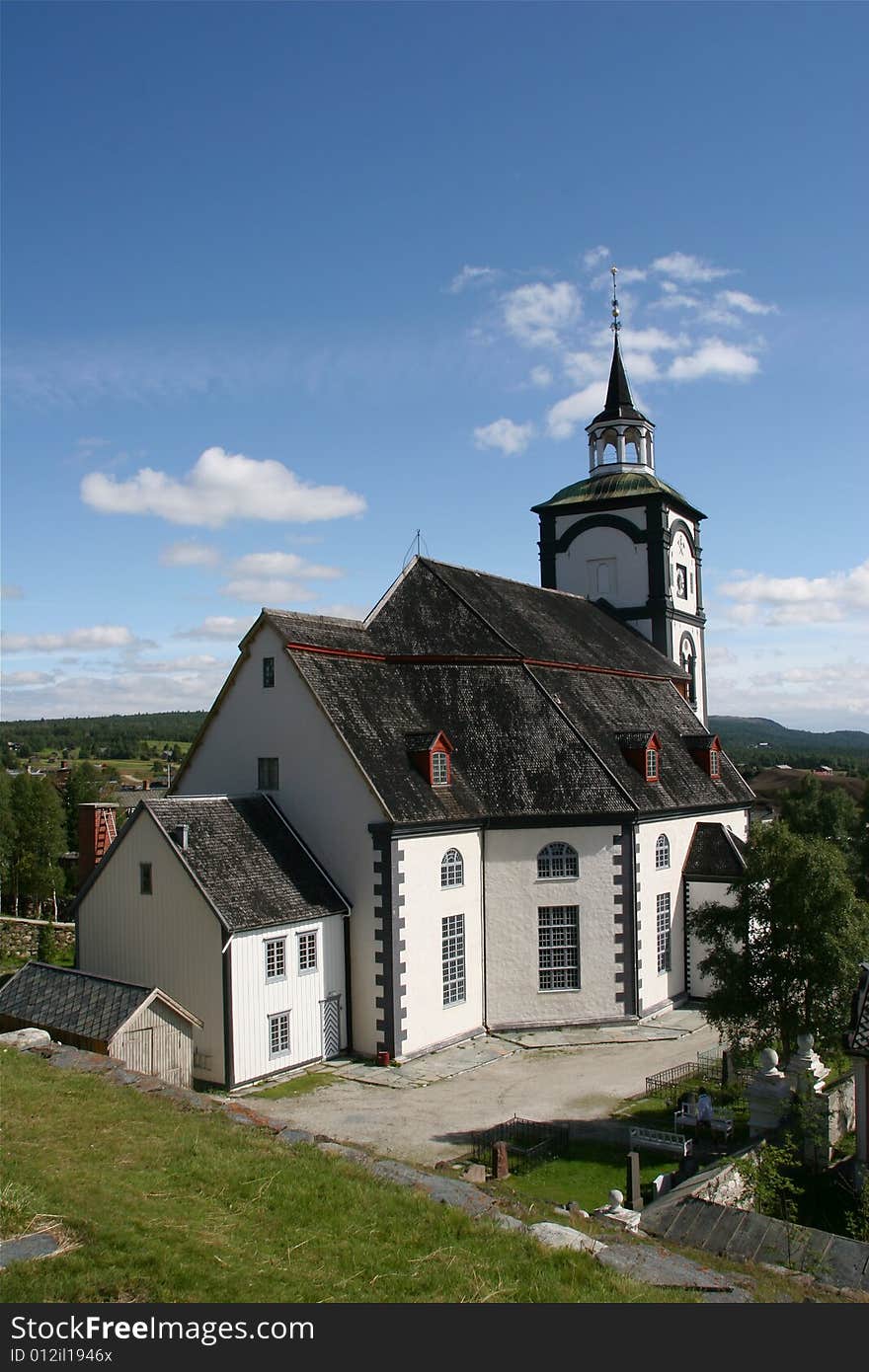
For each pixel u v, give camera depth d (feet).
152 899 113.80
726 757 181.88
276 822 126.31
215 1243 40.50
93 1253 37.96
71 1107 56.18
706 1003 102.32
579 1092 110.93
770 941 98.02
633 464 217.56
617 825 138.92
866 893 168.55
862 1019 83.71
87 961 119.44
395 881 120.47
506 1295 39.09
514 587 178.91
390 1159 54.95
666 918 150.20
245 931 109.09
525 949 135.03
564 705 148.87
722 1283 45.44
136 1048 101.04
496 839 134.31
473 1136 96.84
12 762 655.76
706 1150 92.84
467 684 143.02
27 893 266.98
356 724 127.44
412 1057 121.39
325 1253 41.14
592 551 211.00
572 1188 85.97
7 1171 45.42
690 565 221.46
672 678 193.88
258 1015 110.83
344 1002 122.31
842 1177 83.41
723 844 156.46
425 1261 41.27
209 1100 61.57
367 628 145.18
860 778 511.81
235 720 133.59
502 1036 131.85
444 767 130.82
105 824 139.85
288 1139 55.16
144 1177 46.80
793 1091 89.45
